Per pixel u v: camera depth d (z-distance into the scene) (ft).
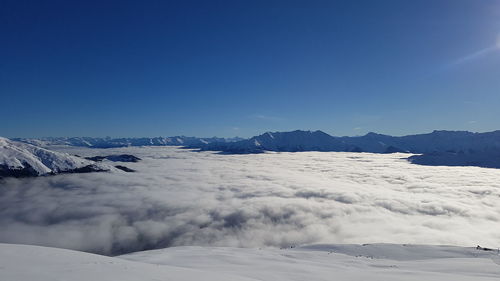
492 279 87.92
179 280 56.34
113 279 51.03
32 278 47.47
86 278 50.06
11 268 53.62
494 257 139.74
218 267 102.37
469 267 110.83
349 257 141.18
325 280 85.15
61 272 53.11
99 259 73.41
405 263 125.08
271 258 132.05
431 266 115.55
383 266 118.11
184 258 127.75
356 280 85.61
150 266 69.05
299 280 82.99
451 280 85.56
